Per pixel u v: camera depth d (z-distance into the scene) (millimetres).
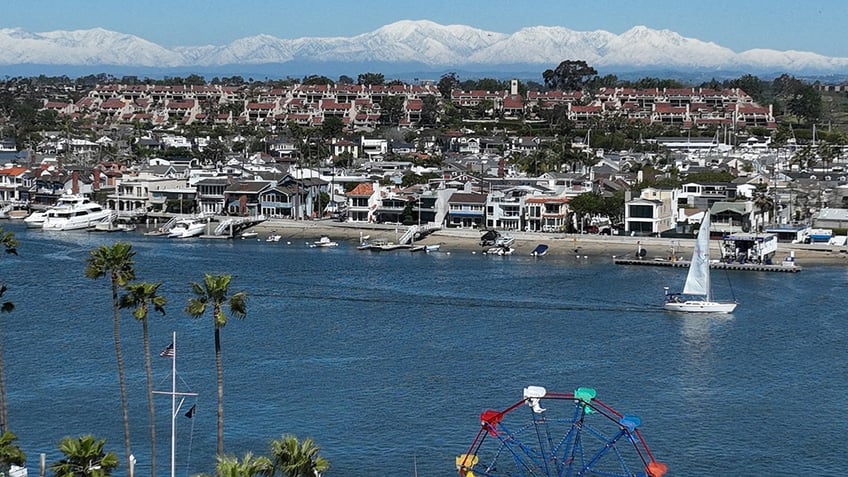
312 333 177625
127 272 115938
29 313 190875
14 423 129875
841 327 186250
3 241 138000
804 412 136875
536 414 126688
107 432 127438
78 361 157000
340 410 135625
